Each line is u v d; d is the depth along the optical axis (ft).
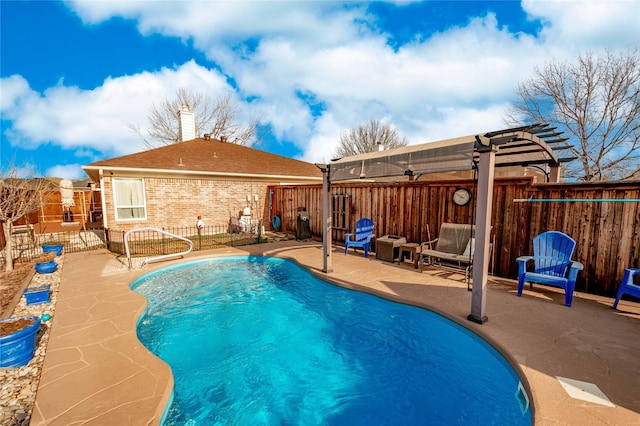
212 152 56.34
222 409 11.85
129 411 9.68
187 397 12.41
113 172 38.63
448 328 16.28
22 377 11.57
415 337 16.85
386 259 28.89
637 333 13.87
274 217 50.52
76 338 14.46
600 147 50.85
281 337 17.35
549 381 10.50
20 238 40.14
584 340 13.25
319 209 41.81
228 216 48.78
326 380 13.62
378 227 33.04
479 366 13.91
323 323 18.89
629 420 8.73
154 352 15.67
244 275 27.99
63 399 10.18
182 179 44.14
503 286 20.77
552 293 19.29
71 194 64.49
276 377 13.87
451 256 23.08
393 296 19.30
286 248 35.96
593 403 9.43
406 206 30.01
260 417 11.50
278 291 24.17
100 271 26.25
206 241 40.73
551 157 22.22
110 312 17.48
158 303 21.70
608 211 18.20
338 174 24.52
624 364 11.45
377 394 12.66
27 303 18.44
